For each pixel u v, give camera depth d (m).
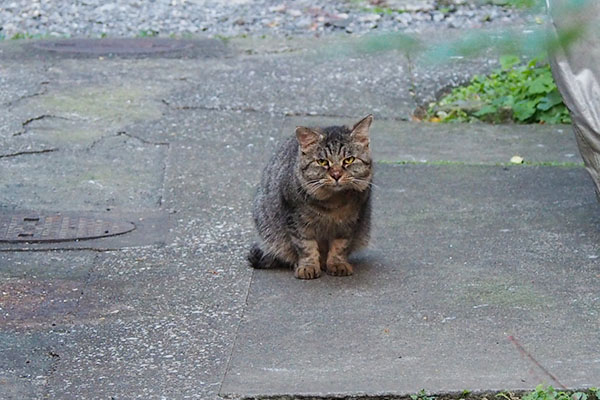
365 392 5.78
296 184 7.64
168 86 14.29
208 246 8.76
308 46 16.95
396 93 14.05
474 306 7.18
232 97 13.77
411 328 6.80
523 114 13.03
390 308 7.17
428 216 9.34
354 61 15.48
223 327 6.93
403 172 10.77
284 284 7.76
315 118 13.03
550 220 9.16
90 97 13.64
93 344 6.70
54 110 13.01
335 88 14.23
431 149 11.73
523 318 6.92
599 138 7.89
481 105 13.41
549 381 5.90
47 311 7.30
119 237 8.99
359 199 7.78
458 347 6.46
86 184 10.45
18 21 19.22
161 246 8.77
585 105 7.85
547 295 7.36
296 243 7.89
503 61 13.66
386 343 6.54
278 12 19.75
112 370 6.29
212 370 6.22
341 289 7.60
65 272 8.14
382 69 15.04
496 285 7.59
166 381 6.10
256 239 8.52
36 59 15.79
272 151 11.70
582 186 10.16
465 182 10.40
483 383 5.88
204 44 17.17
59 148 11.58
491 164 11.07
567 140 12.08
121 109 13.16
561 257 8.20
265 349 6.51
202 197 10.12
